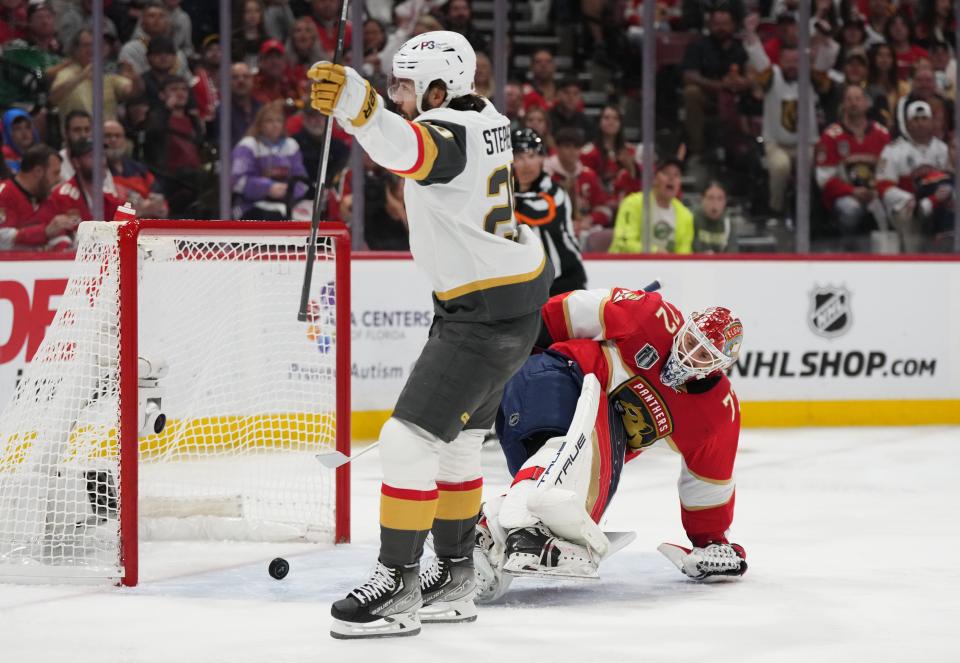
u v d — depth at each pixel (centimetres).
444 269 867
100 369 1115
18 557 1082
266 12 2495
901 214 2802
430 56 858
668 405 1038
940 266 2369
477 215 854
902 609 975
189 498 1279
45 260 1775
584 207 2698
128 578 1039
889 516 1438
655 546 1248
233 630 887
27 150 2278
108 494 1134
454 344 870
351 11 2492
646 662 805
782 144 2781
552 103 2698
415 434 862
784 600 1005
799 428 2294
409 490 863
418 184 850
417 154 800
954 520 1414
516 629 899
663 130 2803
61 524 1088
